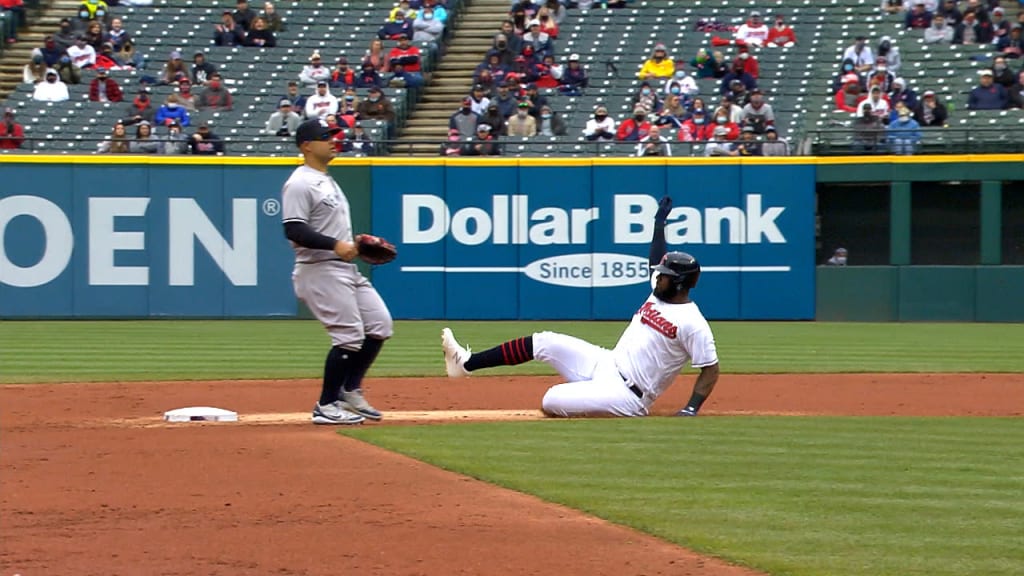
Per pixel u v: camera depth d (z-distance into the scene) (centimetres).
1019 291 7512
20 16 9344
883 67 8088
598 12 9206
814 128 8088
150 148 7794
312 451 2644
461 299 7812
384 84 8606
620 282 7731
